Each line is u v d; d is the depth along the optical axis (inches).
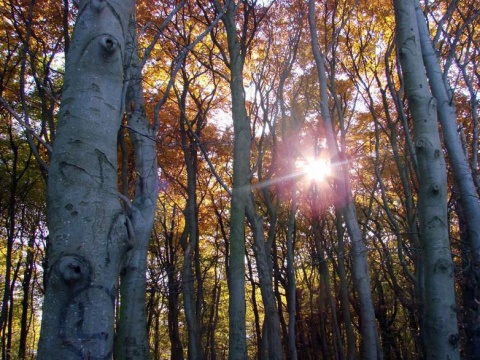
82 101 92.4
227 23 343.6
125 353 239.9
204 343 1152.2
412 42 203.0
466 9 408.8
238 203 291.0
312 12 405.7
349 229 408.2
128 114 266.8
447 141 254.7
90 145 90.2
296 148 565.0
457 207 383.6
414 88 196.4
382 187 482.3
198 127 585.0
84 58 95.3
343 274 553.0
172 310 788.0
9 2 432.1
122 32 102.3
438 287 179.0
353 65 528.7
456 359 174.1
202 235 975.6
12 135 613.0
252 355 1205.1
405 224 652.7
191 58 561.0
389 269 641.6
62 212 85.0
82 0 100.7
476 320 285.7
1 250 755.4
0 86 423.2
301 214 810.8
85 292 80.5
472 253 249.4
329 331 917.8
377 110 608.4
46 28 441.7
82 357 77.6
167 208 853.2
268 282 440.1
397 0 210.1
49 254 83.7
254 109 572.4
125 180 434.3
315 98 580.7
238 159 301.3
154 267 784.9
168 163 670.5
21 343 706.2
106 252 85.4
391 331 764.0
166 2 476.1
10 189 642.2
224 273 1035.9
